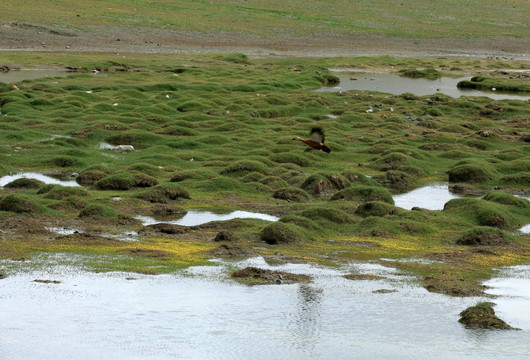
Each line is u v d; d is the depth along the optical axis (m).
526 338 35.72
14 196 54.88
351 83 160.25
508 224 58.56
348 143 93.56
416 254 49.78
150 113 103.94
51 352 32.41
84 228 52.44
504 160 87.25
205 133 94.88
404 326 36.84
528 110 122.62
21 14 197.50
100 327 35.22
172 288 40.69
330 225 55.66
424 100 130.00
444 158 88.00
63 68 150.38
